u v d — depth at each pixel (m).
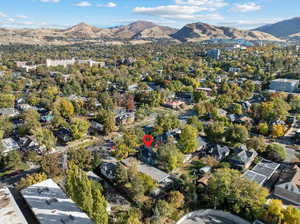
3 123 72.25
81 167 52.72
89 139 73.50
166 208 39.94
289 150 68.81
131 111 100.56
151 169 54.53
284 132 80.62
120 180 46.84
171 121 79.31
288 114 96.19
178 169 57.16
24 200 41.31
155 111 104.38
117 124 85.56
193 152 65.69
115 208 42.72
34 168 55.25
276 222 38.31
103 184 49.22
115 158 60.25
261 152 64.00
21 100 106.56
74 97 116.38
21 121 82.50
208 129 73.00
